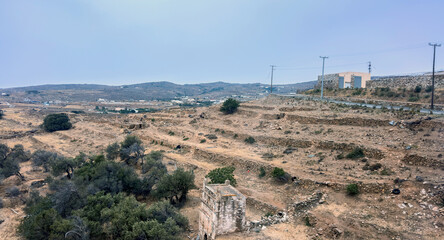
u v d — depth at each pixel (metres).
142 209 46.91
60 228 41.91
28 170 89.00
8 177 81.00
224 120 117.44
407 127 65.88
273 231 40.44
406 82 113.38
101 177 63.03
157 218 46.94
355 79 144.25
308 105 107.88
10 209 60.53
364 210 42.97
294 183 55.81
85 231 43.59
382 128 70.25
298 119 92.38
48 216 45.38
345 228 39.00
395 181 46.41
